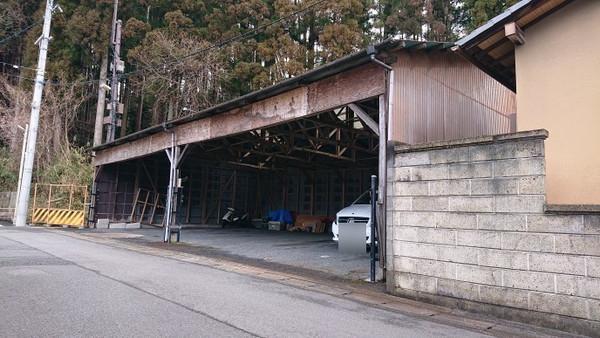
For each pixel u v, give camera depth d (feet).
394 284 21.63
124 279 22.48
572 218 16.07
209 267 28.73
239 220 70.95
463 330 16.03
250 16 79.56
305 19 78.43
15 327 13.80
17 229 53.57
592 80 20.06
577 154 20.13
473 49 24.59
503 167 18.15
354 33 73.67
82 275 22.93
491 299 17.94
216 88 78.33
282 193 72.84
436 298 19.81
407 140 24.89
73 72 88.12
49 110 83.87
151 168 67.67
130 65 88.28
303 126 43.16
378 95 24.86
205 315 16.12
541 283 16.62
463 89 30.53
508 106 35.42
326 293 21.76
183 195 67.36
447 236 19.70
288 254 35.91
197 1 82.58
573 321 15.72
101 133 83.76
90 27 80.38
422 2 80.94
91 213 61.72
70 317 15.11
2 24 93.56
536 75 21.90
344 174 63.72
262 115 33.63
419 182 21.08
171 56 74.54
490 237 18.24
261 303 18.63
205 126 40.65
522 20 21.90
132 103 95.09
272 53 75.25
